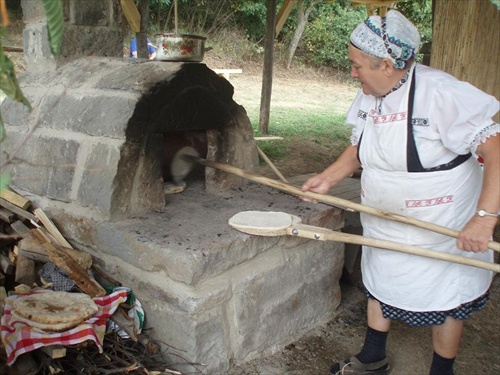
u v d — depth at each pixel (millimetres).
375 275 2162
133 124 2332
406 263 2023
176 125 2520
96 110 2469
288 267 2576
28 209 2691
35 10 2959
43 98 2818
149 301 2299
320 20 15258
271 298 2510
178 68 2455
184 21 13648
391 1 4949
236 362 2400
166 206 2650
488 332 2879
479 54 3797
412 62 1864
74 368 2035
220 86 2676
